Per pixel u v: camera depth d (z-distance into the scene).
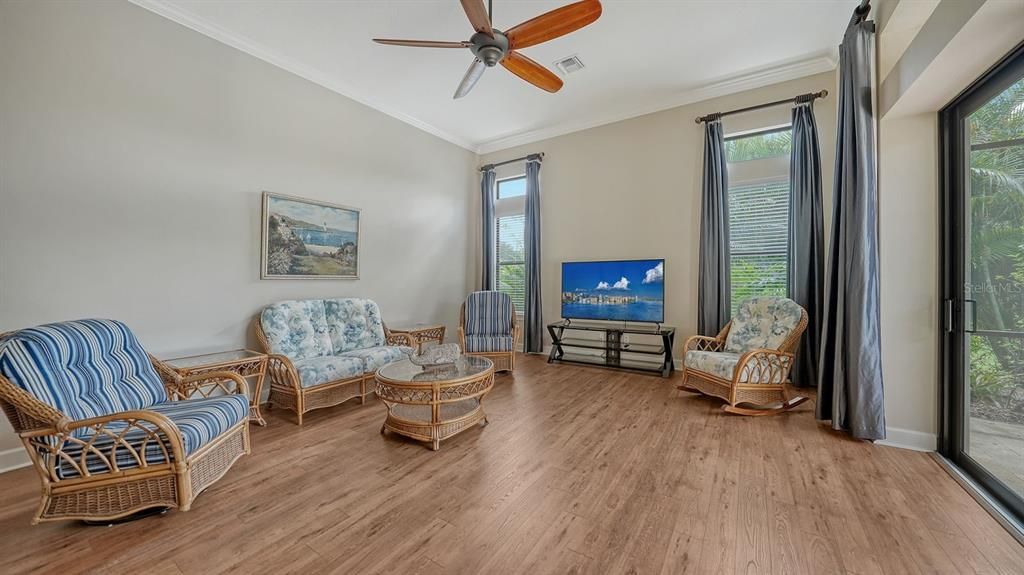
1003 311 1.94
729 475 2.17
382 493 2.01
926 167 2.48
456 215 5.84
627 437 2.71
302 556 1.55
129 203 2.81
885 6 2.48
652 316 4.55
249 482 2.13
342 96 4.24
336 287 4.23
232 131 3.37
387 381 2.62
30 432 1.66
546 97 4.51
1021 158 1.83
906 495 1.95
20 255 2.39
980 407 2.10
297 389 3.04
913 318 2.50
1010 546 1.58
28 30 2.40
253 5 2.96
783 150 4.09
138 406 2.12
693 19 3.12
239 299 3.43
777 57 3.69
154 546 1.61
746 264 4.24
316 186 4.01
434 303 5.47
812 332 3.78
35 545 1.62
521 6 2.95
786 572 1.45
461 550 1.58
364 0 2.91
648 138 4.79
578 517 1.80
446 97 4.51
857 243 2.58
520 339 5.85
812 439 2.65
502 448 2.55
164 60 2.96
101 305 2.69
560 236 5.48
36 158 2.43
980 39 1.76
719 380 3.25
